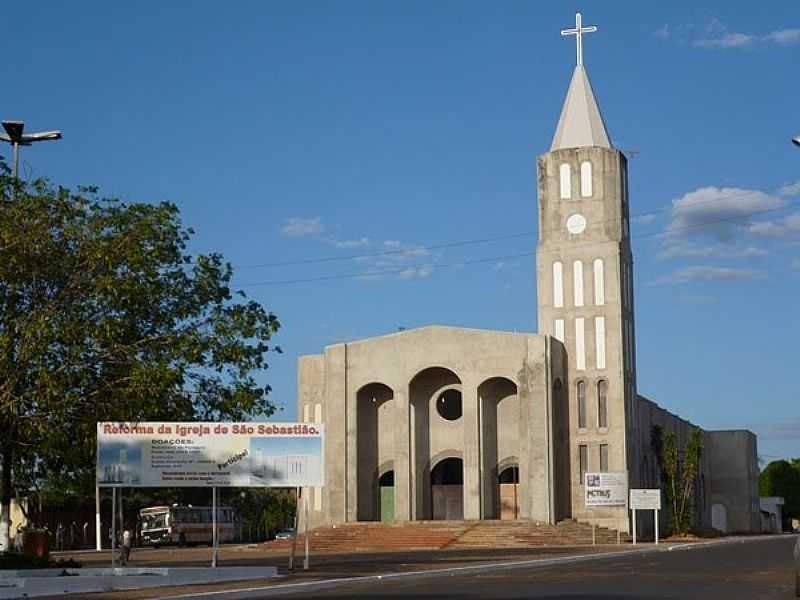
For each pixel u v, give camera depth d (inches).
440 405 2748.5
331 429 2726.4
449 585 1251.8
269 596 1188.5
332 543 2439.7
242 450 1454.2
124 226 1406.3
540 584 1227.2
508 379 2640.3
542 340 2613.2
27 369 1342.3
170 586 1304.1
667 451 2957.7
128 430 1432.1
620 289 2719.0
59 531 3294.8
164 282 1455.5
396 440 2674.7
